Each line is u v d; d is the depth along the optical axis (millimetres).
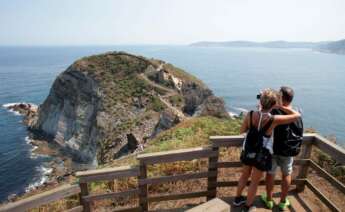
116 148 44562
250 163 4457
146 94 66438
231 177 6852
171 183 6754
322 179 6785
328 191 6242
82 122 63156
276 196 5480
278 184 5660
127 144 38125
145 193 5008
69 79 69875
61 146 59875
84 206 4680
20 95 111938
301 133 4582
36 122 69062
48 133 65375
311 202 5281
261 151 4324
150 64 77188
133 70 73562
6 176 41406
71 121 64750
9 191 36500
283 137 4512
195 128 12992
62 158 51594
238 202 4992
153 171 7445
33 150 54125
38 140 60688
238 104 112312
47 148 56781
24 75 178000
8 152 52031
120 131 49531
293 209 5035
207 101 67625
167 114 48906
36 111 76000
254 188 4684
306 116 90812
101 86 66500
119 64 74562
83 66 71312
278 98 4559
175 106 66688
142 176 4855
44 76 173250
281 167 4797
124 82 69062
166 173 7340
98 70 70938
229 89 146500
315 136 5277
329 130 76000
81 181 4516
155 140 14086
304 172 5559
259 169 4398
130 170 4754
